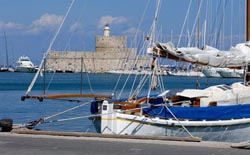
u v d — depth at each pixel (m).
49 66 86.62
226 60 21.83
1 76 166.50
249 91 21.25
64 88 86.62
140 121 19.12
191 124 19.28
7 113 41.34
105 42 128.12
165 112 19.53
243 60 22.11
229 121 19.58
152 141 15.52
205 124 19.39
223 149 14.06
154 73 21.38
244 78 22.77
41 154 13.04
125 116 19.05
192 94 21.12
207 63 21.53
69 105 48.62
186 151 13.70
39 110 43.88
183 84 87.06
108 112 19.09
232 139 19.81
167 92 22.38
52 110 43.59
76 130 27.27
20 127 19.05
